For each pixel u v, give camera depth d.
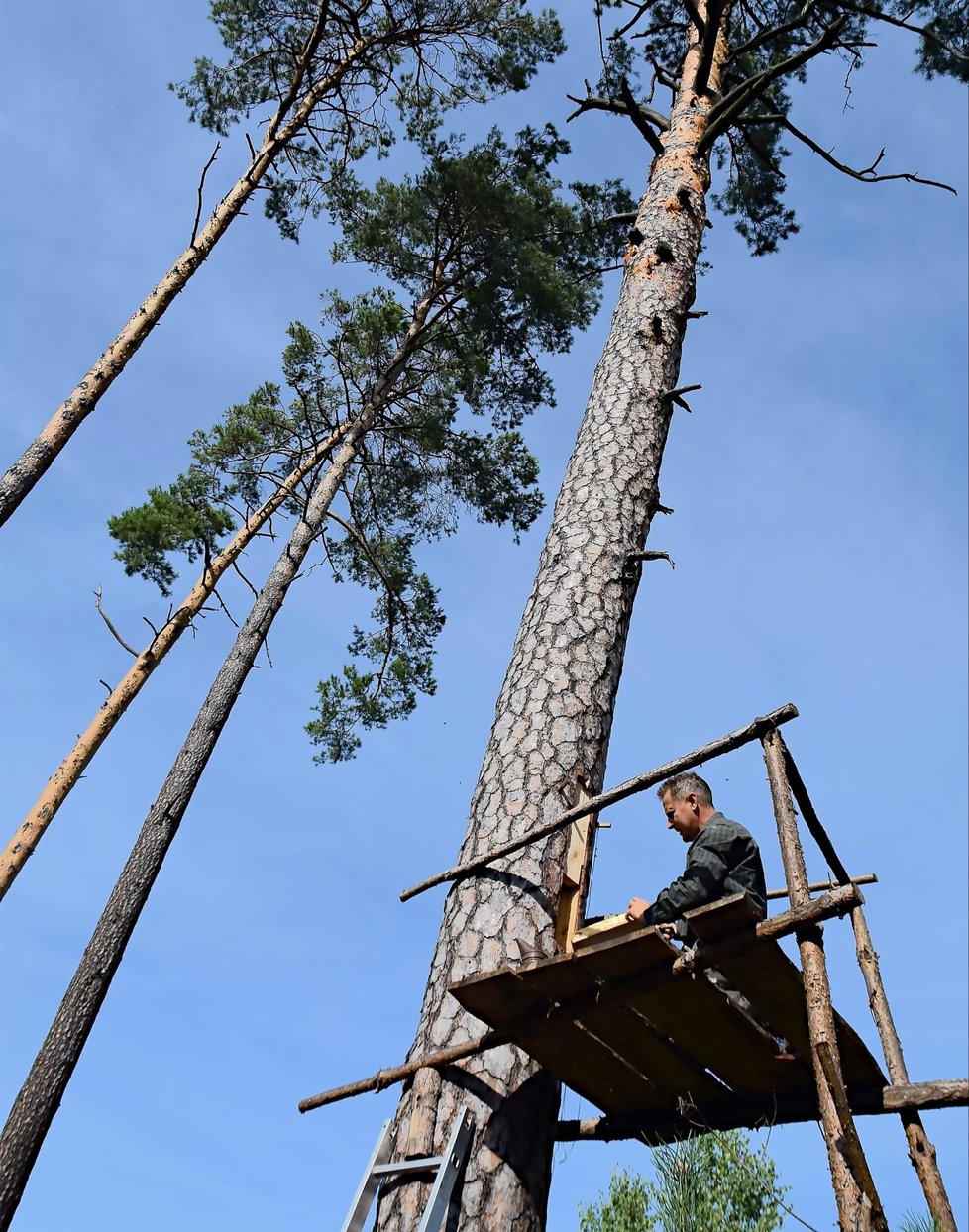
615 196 14.74
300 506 13.44
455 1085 3.81
